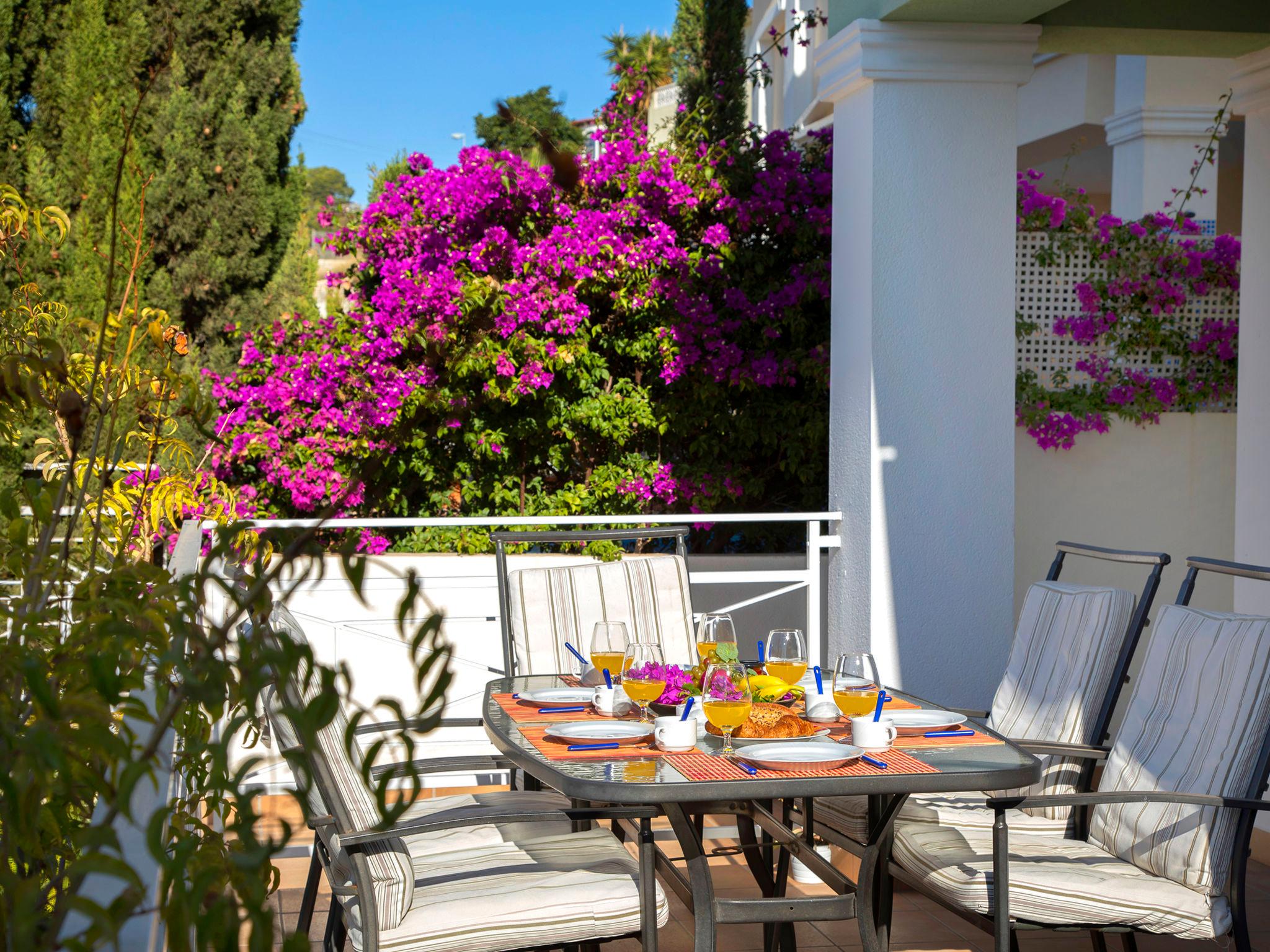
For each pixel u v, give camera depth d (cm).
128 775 69
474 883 245
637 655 265
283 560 79
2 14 694
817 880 390
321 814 246
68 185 706
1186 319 562
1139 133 735
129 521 199
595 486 668
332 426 652
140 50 745
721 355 649
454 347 611
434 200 674
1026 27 411
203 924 66
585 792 213
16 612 106
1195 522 562
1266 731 242
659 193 656
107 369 162
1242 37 419
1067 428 549
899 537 418
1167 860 249
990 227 420
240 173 794
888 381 416
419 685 75
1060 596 327
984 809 308
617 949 337
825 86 445
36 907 89
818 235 658
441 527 664
